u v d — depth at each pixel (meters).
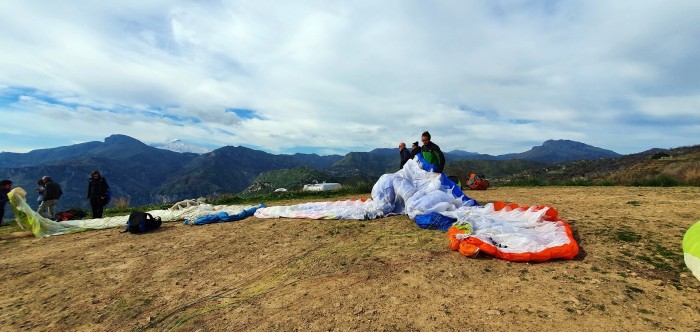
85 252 8.32
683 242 5.05
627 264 5.18
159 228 10.49
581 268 5.19
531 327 3.80
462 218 7.71
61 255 8.17
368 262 6.16
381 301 4.69
